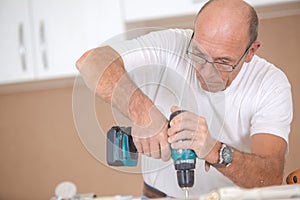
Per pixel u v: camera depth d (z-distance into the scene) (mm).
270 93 1506
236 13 1325
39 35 2504
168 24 2523
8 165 2861
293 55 2463
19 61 2520
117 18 2428
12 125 2855
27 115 2840
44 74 2506
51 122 2818
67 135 2797
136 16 2396
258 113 1515
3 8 2531
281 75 1555
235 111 1524
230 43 1303
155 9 2369
